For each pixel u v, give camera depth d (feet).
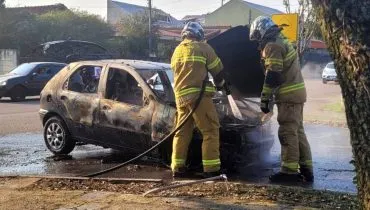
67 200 18.56
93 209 17.34
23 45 123.03
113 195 19.17
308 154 23.15
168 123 23.97
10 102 66.59
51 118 29.37
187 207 17.33
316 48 145.69
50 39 128.26
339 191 20.27
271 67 21.22
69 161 27.86
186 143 22.75
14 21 125.59
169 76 27.07
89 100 27.35
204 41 23.25
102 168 25.86
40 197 19.04
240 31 24.22
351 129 9.38
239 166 24.99
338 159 28.04
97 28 145.59
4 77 69.31
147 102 25.02
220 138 23.79
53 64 72.43
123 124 25.75
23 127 41.65
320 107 58.44
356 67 9.03
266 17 22.07
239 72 24.73
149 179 21.67
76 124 27.99
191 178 22.72
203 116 22.08
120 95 26.50
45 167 26.32
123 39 145.59
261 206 17.35
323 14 9.46
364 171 9.32
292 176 22.44
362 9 8.90
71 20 142.20
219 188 19.77
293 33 40.42
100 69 27.61
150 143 24.85
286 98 22.06
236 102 25.41
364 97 9.02
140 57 140.97
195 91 21.89
